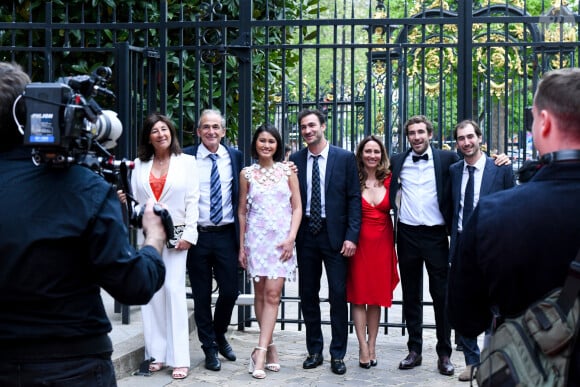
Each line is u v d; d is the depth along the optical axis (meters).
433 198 5.77
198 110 6.82
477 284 2.30
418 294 5.97
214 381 5.58
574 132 2.15
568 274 2.03
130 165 2.61
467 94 6.54
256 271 5.79
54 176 2.34
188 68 7.73
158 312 5.64
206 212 5.86
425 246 5.79
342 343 5.84
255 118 8.53
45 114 2.25
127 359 5.61
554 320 2.01
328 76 18.77
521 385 2.04
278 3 8.18
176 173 5.58
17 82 2.39
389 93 6.67
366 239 5.85
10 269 2.26
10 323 2.29
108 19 7.75
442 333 5.82
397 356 6.32
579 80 2.15
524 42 6.51
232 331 7.07
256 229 5.80
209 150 5.96
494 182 5.61
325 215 5.84
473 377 2.30
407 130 5.85
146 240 2.53
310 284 5.95
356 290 5.89
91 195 2.34
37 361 2.29
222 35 6.78
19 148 2.40
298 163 5.95
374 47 6.65
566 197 2.11
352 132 6.66
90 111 2.32
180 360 5.59
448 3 9.34
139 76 7.00
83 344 2.36
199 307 5.89
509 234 2.13
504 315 2.21
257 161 6.45
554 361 2.01
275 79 8.72
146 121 5.62
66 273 2.32
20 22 7.38
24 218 2.28
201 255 5.88
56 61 7.62
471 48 6.52
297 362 6.14
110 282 2.34
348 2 16.94
